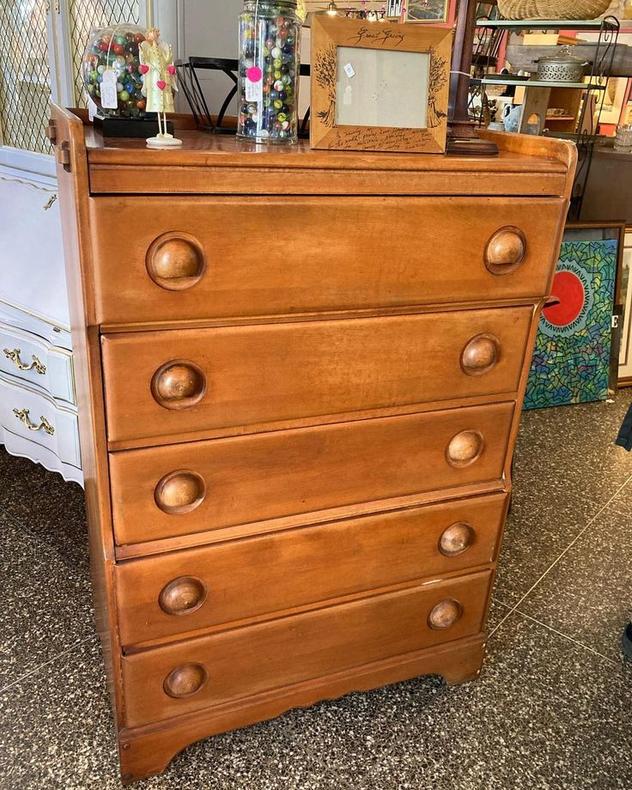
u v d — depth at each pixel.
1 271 1.94
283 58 1.13
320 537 1.25
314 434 1.17
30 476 2.32
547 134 3.22
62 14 1.72
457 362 1.23
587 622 1.81
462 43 1.27
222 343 1.04
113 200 0.89
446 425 1.28
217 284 0.99
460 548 1.40
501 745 1.43
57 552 1.93
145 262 0.94
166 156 0.90
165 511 1.11
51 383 1.80
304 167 0.98
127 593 1.14
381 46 1.07
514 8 2.56
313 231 1.02
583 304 3.17
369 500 1.28
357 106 1.07
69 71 1.77
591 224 3.17
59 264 1.82
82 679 1.51
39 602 1.74
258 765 1.35
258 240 0.99
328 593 1.32
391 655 1.46
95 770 1.31
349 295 1.08
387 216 1.06
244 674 1.31
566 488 2.47
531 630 1.77
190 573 1.17
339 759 1.37
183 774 1.32
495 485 1.39
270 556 1.23
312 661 1.37
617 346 3.29
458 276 1.15
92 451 1.10
